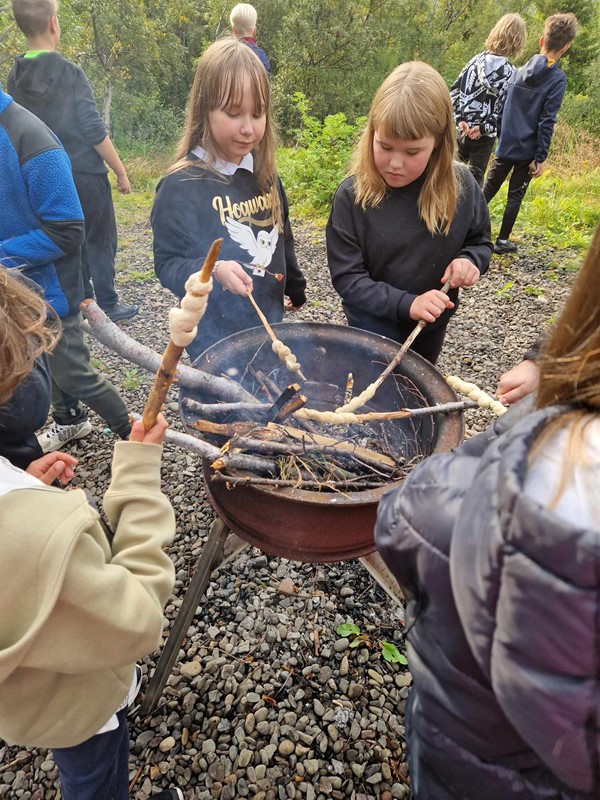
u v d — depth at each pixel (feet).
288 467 4.74
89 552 2.61
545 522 1.38
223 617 6.72
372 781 5.30
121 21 43.34
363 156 6.58
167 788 5.21
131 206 24.14
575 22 14.32
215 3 57.62
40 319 3.01
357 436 5.93
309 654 6.35
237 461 4.40
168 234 6.66
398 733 5.67
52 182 6.39
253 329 6.00
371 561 5.56
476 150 18.24
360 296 6.77
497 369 12.37
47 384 4.01
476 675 2.04
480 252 7.11
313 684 6.06
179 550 7.53
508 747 2.22
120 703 3.50
